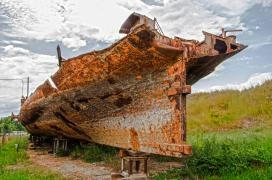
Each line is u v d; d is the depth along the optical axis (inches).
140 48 206.8
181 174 243.4
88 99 271.0
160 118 214.8
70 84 279.6
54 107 333.1
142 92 227.0
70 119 320.2
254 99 742.5
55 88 308.5
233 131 543.2
